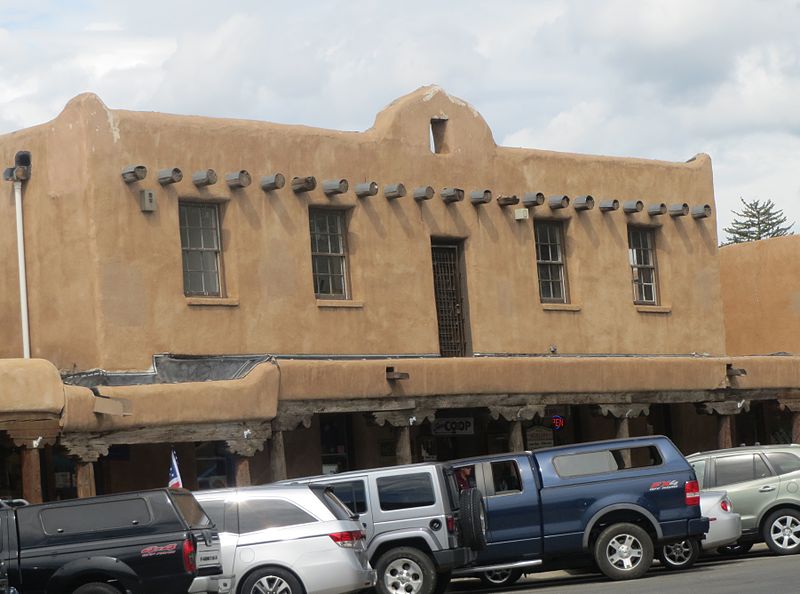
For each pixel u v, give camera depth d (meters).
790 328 34.12
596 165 29.69
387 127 26.59
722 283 35.56
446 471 18.16
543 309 28.38
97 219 22.67
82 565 14.29
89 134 22.75
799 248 33.97
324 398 22.75
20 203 23.64
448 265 27.48
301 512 15.88
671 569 19.67
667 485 18.89
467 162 27.64
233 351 23.98
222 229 24.31
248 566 15.60
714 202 31.84
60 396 19.34
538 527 18.72
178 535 14.42
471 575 19.92
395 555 17.61
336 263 25.86
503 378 25.19
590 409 27.30
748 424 33.38
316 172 25.47
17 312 23.97
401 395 23.75
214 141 24.17
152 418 20.41
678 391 28.02
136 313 22.94
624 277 29.88
